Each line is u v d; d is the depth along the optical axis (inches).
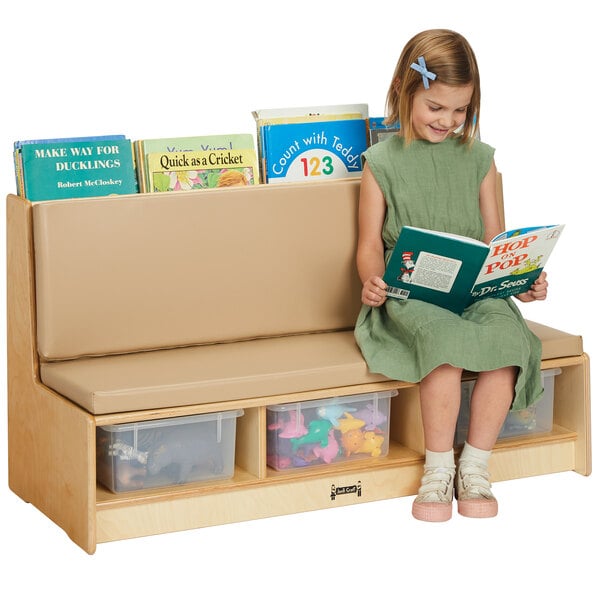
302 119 159.2
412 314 148.1
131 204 148.6
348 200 155.9
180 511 143.5
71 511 142.5
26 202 147.2
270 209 153.3
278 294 154.2
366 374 148.2
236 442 149.0
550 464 156.6
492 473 154.3
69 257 146.7
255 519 146.1
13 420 152.8
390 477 150.4
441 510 146.2
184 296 150.9
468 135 154.3
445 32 151.3
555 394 158.9
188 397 142.1
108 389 140.3
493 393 148.6
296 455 147.7
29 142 150.3
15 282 149.9
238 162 156.2
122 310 149.0
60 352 147.3
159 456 143.5
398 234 153.7
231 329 152.9
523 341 148.3
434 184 153.9
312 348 151.4
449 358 145.6
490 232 156.3
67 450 142.5
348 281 156.6
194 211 150.6
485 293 151.1
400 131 154.3
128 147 152.9
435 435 147.9
